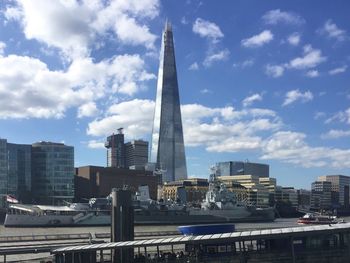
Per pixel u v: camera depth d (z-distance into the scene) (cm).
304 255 6112
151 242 6138
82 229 18112
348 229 6122
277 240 6159
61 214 19912
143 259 6291
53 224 19262
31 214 19500
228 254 6156
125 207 7569
